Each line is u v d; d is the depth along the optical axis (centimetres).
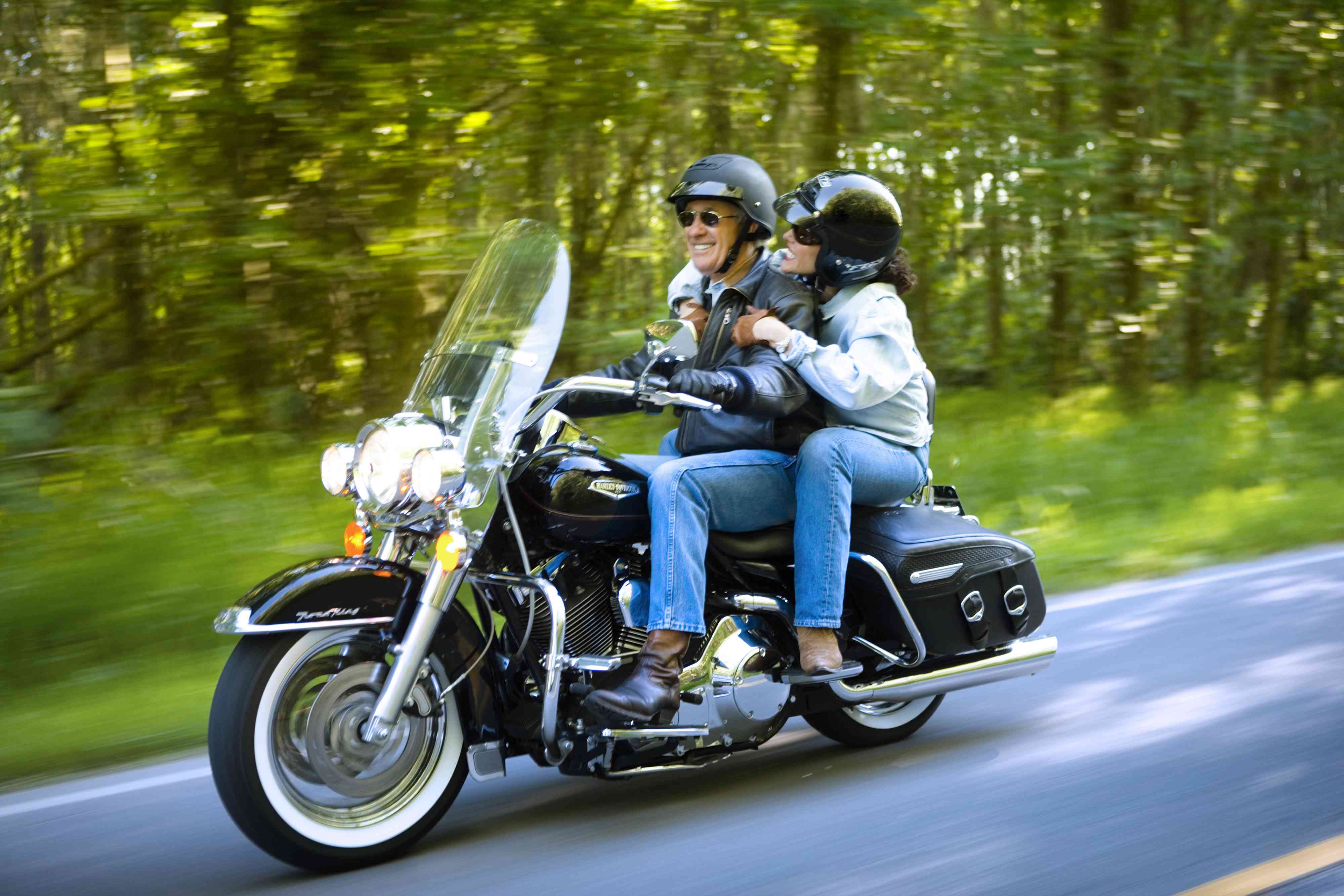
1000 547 385
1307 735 368
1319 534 703
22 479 588
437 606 286
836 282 355
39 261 795
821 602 335
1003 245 1150
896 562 359
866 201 345
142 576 513
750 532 341
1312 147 1220
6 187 753
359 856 286
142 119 722
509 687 313
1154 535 686
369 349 754
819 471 337
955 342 1411
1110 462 855
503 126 787
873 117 967
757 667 330
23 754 368
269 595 278
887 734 386
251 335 729
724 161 352
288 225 702
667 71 837
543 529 312
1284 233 1296
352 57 707
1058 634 504
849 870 282
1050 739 377
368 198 727
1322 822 303
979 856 288
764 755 381
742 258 356
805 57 918
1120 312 1194
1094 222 1097
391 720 280
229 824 319
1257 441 988
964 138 1009
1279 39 1182
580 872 285
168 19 701
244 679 273
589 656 317
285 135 719
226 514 592
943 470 809
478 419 296
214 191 707
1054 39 1053
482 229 752
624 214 924
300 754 282
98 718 397
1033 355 1366
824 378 332
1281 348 1603
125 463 650
